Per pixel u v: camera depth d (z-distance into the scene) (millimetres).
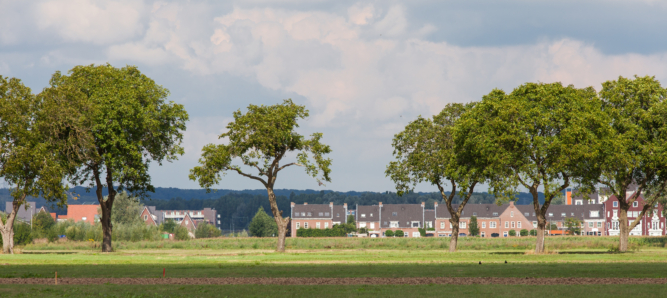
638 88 55469
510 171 50500
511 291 23500
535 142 48750
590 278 28562
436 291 23547
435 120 59875
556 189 49594
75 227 95938
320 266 36344
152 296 22188
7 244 54750
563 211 193250
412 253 54125
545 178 50312
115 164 55562
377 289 24203
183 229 106000
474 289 24156
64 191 52812
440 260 42375
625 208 59031
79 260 42219
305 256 48062
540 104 50938
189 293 23031
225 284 26156
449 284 26094
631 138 54969
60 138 54719
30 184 52469
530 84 52812
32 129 52750
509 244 78125
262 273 31219
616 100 56094
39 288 24672
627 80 56875
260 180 58656
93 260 42375
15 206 55219
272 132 56031
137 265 37688
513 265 37312
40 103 54094
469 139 51906
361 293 23000
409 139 59531
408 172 59844
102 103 54625
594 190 54656
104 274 30938
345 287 24891
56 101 53250
